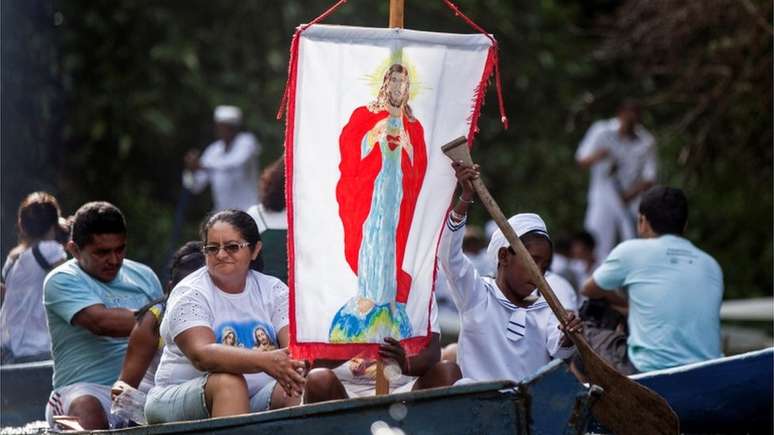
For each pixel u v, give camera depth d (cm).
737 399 1764
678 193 2050
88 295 1841
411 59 1455
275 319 1570
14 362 2141
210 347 1462
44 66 4000
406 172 1464
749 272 4259
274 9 4588
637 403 1396
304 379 1438
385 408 1328
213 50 4522
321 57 1428
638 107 3734
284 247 2073
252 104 4444
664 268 1995
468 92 1485
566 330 1425
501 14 4688
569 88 4797
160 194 4625
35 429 1823
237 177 3897
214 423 1342
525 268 1520
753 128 3000
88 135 4338
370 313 1453
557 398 1337
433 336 1580
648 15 3052
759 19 2788
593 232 3794
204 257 1698
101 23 4372
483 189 1460
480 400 1333
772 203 3966
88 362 1861
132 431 1385
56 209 2166
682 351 1961
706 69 2930
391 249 1458
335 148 1442
